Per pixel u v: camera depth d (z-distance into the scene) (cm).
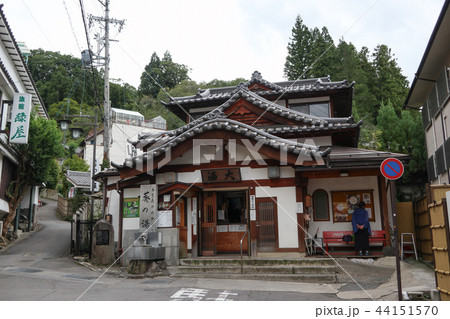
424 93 1786
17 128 1423
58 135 1978
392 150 2355
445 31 1248
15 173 1961
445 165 1522
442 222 680
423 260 1290
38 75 6072
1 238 1717
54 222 2694
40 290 887
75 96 6022
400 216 1466
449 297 661
